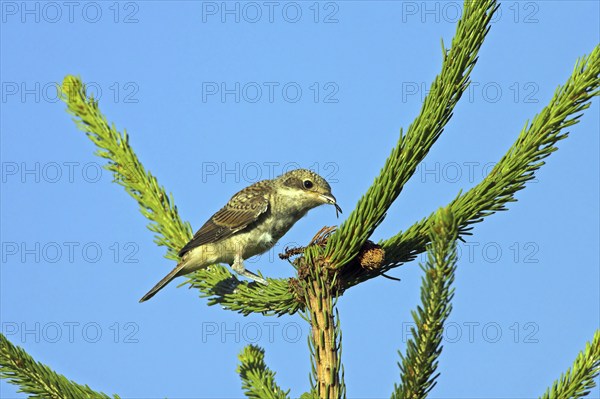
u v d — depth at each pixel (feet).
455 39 30.55
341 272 31.68
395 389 23.36
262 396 33.22
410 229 34.45
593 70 29.81
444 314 21.84
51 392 27.94
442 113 30.42
